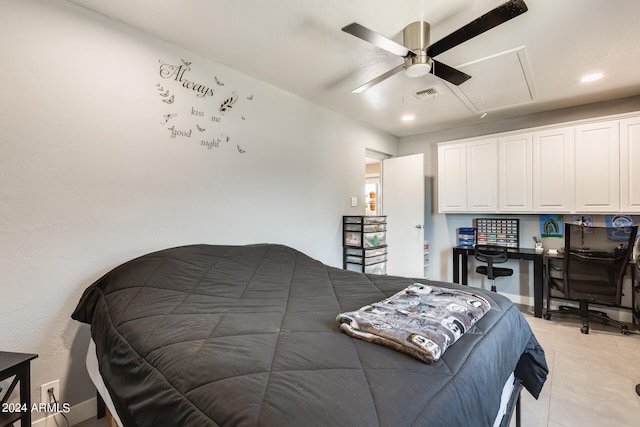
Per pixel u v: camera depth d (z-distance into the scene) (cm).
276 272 205
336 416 69
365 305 151
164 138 211
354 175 392
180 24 195
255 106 271
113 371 119
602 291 293
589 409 181
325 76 269
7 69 152
